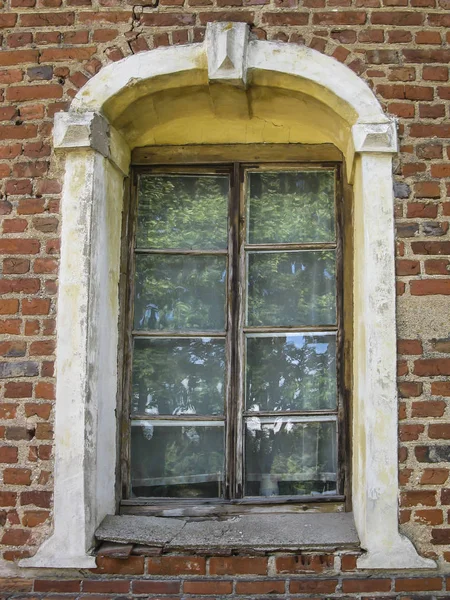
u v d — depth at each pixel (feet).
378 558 8.61
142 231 10.66
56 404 9.00
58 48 9.79
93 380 9.14
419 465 8.79
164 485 10.01
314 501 9.79
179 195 10.80
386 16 9.70
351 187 10.44
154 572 8.89
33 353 9.18
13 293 9.32
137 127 10.43
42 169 9.55
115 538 8.89
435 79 9.53
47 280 9.32
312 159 10.68
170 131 10.69
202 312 10.43
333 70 9.49
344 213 10.42
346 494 9.78
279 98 9.98
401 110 9.45
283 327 10.22
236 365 10.12
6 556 8.88
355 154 9.43
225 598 8.74
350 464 9.84
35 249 9.39
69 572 8.90
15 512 8.94
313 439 10.04
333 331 10.20
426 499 8.73
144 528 9.21
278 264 10.51
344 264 10.30
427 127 9.42
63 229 9.33
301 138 10.67
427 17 9.71
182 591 8.80
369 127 9.30
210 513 9.76
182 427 10.13
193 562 8.89
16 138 9.64
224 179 10.84
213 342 10.31
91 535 8.91
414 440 8.82
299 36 9.64
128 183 10.69
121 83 9.58
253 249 10.50
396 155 9.36
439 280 9.10
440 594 8.63
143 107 10.07
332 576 8.77
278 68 9.48
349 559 8.77
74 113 9.50
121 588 8.83
